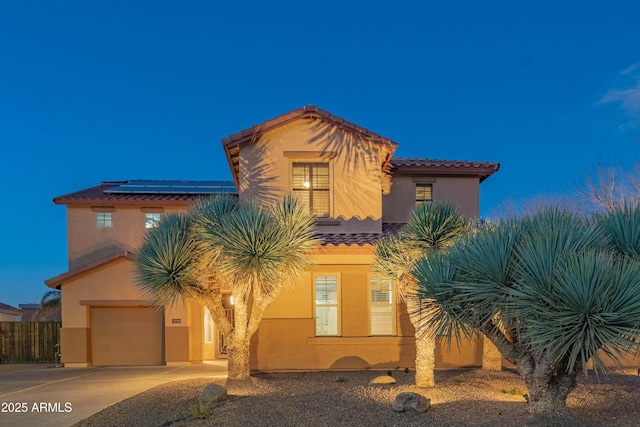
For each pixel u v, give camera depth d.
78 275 15.48
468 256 6.31
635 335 5.00
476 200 15.23
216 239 8.91
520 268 5.75
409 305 8.87
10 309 25.80
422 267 6.91
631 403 7.37
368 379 10.56
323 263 12.27
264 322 12.08
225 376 11.61
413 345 12.20
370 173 12.82
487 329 6.62
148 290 9.77
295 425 6.71
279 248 8.83
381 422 6.77
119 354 15.66
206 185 19.50
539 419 6.25
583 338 5.20
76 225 16.64
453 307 6.32
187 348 15.27
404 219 14.84
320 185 12.84
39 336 17.30
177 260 9.14
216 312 9.84
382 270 9.32
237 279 9.38
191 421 6.96
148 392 9.26
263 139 12.63
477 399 7.83
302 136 12.74
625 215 6.52
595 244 5.86
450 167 14.86
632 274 5.16
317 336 12.26
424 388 8.80
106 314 15.79
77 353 15.32
